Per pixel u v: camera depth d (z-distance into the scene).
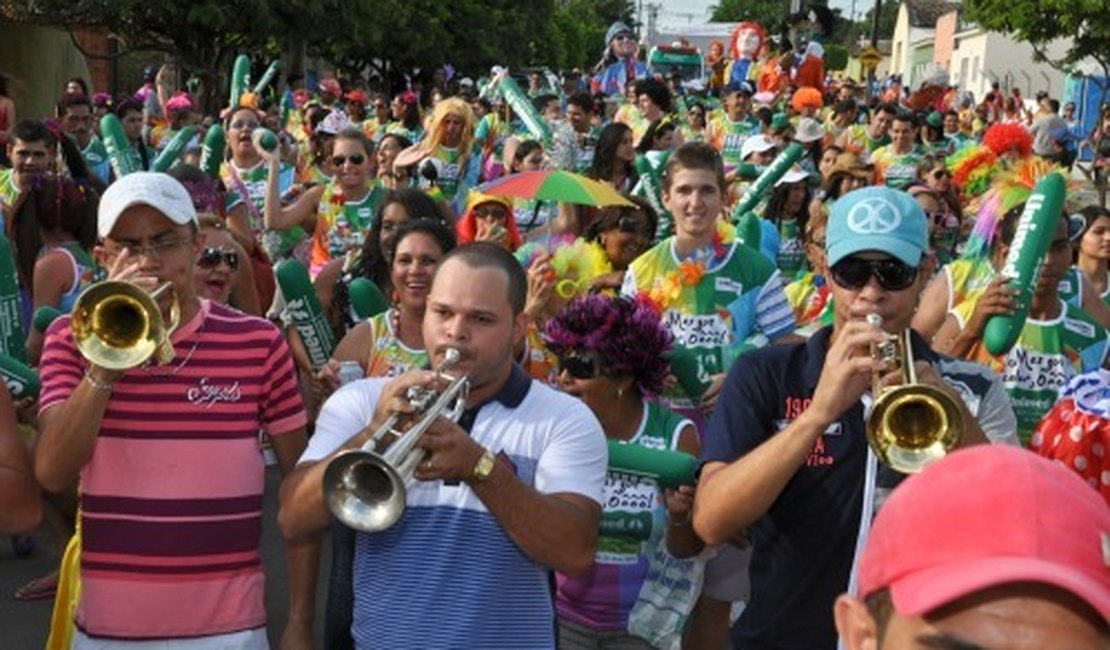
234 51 33.47
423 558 3.44
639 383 4.50
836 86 31.56
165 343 3.57
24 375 4.57
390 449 3.07
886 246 3.52
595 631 4.41
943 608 1.67
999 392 3.71
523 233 8.50
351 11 30.53
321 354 5.76
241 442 3.89
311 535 3.91
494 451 3.49
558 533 3.35
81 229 6.22
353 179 8.80
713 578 4.95
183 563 3.82
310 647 4.27
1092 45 32.09
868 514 3.54
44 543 7.17
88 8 26.14
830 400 3.29
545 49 61.00
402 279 5.15
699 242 5.89
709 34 50.62
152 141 16.36
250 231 7.84
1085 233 6.86
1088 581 1.61
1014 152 10.59
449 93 31.34
